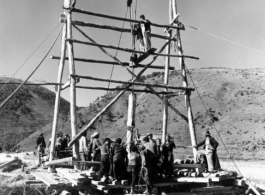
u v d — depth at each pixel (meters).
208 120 85.31
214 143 12.94
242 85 112.31
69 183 9.99
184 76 17.14
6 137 137.12
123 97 125.88
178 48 17.31
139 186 10.50
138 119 98.56
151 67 18.22
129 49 15.69
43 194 12.20
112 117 108.56
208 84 119.19
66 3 15.55
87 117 109.38
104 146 10.55
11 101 182.88
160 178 11.71
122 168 10.91
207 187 11.67
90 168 12.89
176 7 17.78
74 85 14.20
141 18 16.44
